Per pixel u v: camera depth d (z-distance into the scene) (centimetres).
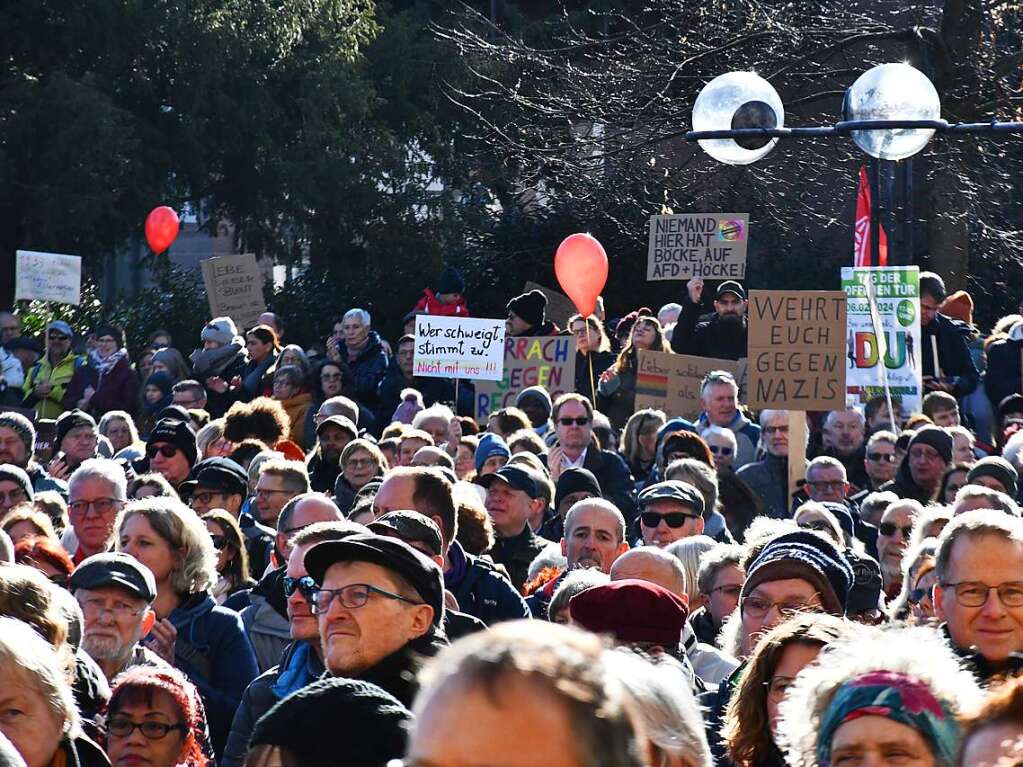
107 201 6725
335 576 1095
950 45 5584
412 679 1045
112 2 6838
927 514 1730
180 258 10256
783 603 1281
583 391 3897
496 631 454
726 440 2755
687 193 6606
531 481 2131
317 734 820
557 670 442
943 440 2605
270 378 4144
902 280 3262
